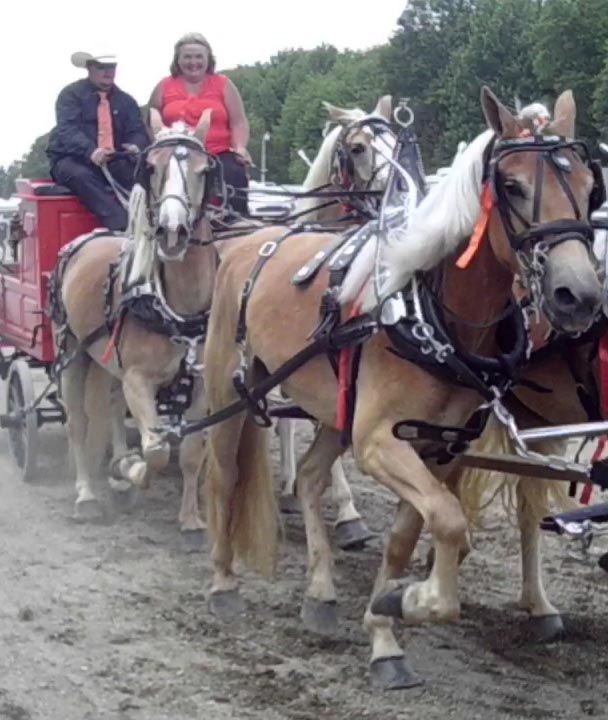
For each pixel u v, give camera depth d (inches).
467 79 1477.6
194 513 290.0
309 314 209.8
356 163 305.0
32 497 335.9
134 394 280.2
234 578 241.9
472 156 177.3
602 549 283.0
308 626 229.3
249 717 190.9
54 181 358.6
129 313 281.4
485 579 261.7
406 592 177.6
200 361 280.4
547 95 1403.8
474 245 172.6
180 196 271.4
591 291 159.3
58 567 271.6
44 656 217.9
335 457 231.6
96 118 348.8
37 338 349.4
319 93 2022.6
